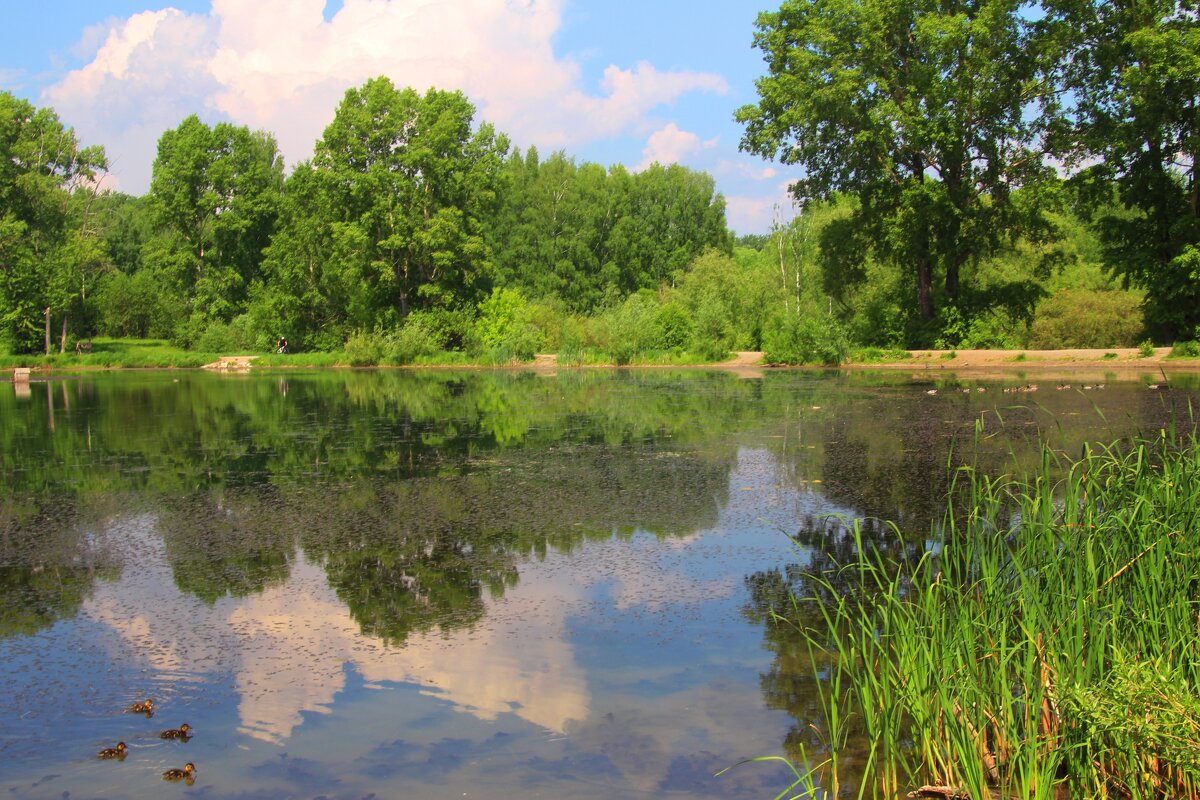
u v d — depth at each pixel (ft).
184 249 197.26
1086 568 16.30
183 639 20.44
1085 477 20.42
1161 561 16.12
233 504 35.04
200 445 52.06
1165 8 91.66
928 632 16.40
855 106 108.68
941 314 115.85
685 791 13.73
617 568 25.29
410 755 14.93
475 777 14.17
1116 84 96.63
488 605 22.36
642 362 136.67
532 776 14.19
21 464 46.01
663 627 20.65
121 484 39.83
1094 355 100.27
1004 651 14.69
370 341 155.02
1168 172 95.35
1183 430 44.68
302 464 44.47
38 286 166.30
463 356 153.58
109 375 138.51
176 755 15.08
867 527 28.96
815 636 19.97
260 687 17.75
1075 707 13.34
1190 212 94.02
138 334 219.82
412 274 169.17
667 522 30.53
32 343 168.76
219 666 18.85
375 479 39.86
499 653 19.26
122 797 13.73
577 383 98.99
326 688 17.65
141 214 299.79
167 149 199.93
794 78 111.14
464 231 166.09
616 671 18.24
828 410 62.28
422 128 161.07
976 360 107.96
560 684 17.66
